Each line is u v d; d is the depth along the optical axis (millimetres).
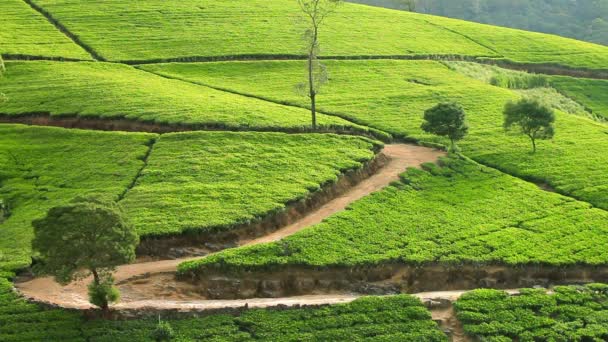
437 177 70750
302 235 55031
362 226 57656
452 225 59594
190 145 72250
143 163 68375
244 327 43406
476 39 132875
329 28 125562
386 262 52656
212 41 112188
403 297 47531
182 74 99750
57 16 117438
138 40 110000
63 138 74688
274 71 104188
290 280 50531
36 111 81188
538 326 45969
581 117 101188
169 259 53312
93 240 41438
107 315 43062
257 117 81438
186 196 60750
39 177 66875
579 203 66438
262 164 68562
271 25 122625
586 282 54875
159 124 78438
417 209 62250
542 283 54344
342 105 92250
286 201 60844
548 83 118000
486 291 49344
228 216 57250
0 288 46656
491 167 76188
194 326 42688
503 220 61594
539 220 62000
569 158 78500
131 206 58844
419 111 92250
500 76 115438
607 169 75312
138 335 41281
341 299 48219
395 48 119562
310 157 71188
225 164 67938
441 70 112500
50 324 41812
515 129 85438
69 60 100500
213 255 51125
